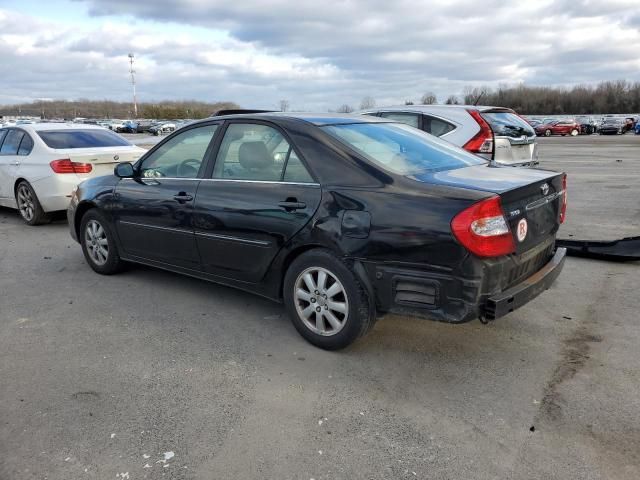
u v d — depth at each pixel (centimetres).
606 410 291
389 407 299
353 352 365
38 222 808
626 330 391
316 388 320
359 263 331
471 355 359
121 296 484
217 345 380
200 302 466
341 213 336
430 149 406
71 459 258
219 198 405
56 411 299
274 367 347
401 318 421
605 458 253
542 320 413
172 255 457
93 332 406
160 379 333
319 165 357
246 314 438
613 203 902
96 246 542
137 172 490
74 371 344
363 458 257
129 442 271
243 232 389
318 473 247
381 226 318
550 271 350
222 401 307
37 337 398
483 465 250
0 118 6644
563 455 255
